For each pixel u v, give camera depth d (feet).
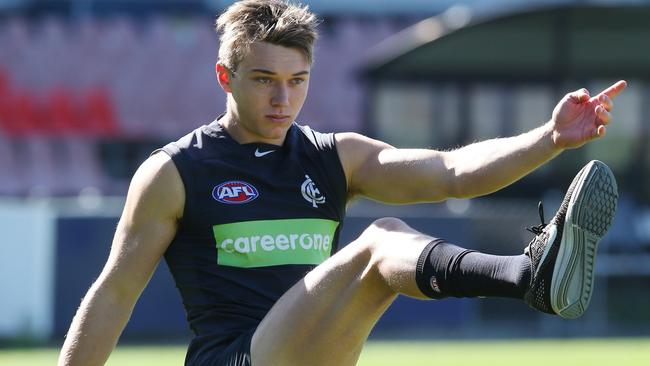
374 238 42.75
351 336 43.98
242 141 47.65
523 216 159.22
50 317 143.74
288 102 45.98
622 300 165.89
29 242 143.54
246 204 46.96
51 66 210.38
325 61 211.82
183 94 212.43
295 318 43.70
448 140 197.16
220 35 47.80
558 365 112.06
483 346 134.41
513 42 189.67
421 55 191.83
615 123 190.60
